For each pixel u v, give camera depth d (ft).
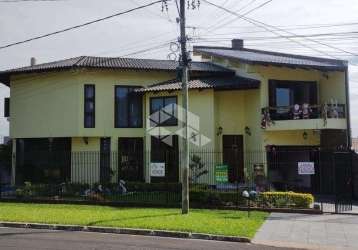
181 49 61.46
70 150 93.76
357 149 90.07
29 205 71.87
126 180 90.38
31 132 95.30
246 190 67.87
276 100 86.84
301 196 65.41
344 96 86.33
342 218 58.70
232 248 40.98
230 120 88.69
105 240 44.06
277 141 85.56
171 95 87.56
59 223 52.65
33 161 94.68
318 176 84.58
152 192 80.38
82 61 93.04
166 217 56.34
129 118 92.32
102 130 90.99
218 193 68.23
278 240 45.19
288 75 87.71
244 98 89.40
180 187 79.36
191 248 40.55
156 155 88.17
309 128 82.33
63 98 91.91
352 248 42.01
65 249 38.68
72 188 81.15
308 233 48.60
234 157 87.66
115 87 92.02
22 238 44.60
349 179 77.00
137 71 92.43
